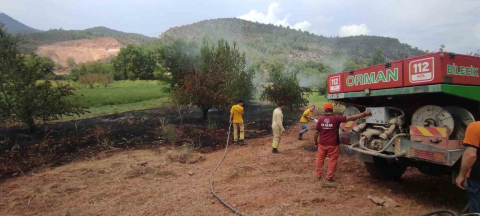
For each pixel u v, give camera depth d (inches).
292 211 159.8
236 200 178.4
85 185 210.5
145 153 311.1
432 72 146.9
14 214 163.6
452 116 157.9
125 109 706.2
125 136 389.7
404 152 163.6
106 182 217.2
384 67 177.2
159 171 243.0
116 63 3036.4
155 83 2048.5
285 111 696.4
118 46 7854.3
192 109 677.3
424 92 151.7
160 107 740.0
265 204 171.2
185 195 189.0
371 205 169.3
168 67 724.7
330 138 213.9
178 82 644.1
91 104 768.3
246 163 270.4
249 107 751.7
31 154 299.1
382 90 179.6
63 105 434.0
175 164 269.0
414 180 218.2
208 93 476.1
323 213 157.4
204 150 331.3
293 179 220.7
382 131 187.9
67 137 375.9
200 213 161.3
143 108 725.3
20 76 401.1
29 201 180.5
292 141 382.6
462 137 152.9
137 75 2947.8
